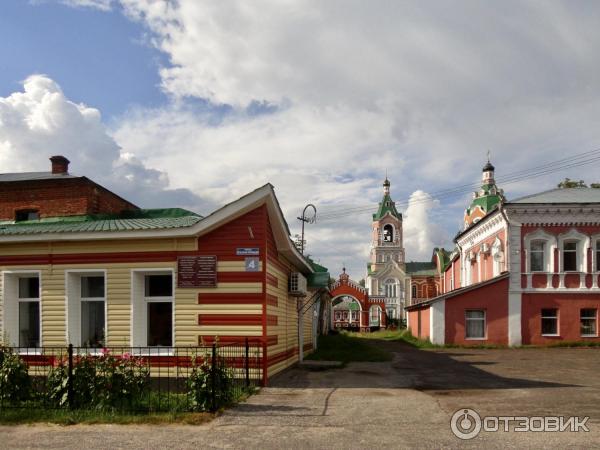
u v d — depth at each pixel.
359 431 8.02
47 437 7.80
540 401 10.59
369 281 88.38
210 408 9.19
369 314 73.06
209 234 13.02
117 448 7.23
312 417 8.98
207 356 9.71
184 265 12.98
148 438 7.68
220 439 7.59
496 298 28.88
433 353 25.00
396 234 89.62
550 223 28.91
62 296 13.38
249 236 12.88
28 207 20.28
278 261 14.90
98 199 20.38
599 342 28.09
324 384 13.20
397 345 32.22
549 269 28.81
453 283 47.41
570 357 22.11
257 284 12.74
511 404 10.25
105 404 9.15
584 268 28.62
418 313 36.31
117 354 12.81
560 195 30.45
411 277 86.62
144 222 14.85
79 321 13.55
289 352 17.05
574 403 10.34
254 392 11.58
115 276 13.22
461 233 40.75
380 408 9.80
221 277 12.86
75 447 7.30
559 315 28.55
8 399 9.55
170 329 13.21
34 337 13.83
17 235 13.38
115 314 13.12
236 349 12.66
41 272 13.53
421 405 10.12
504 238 29.77
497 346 28.31
